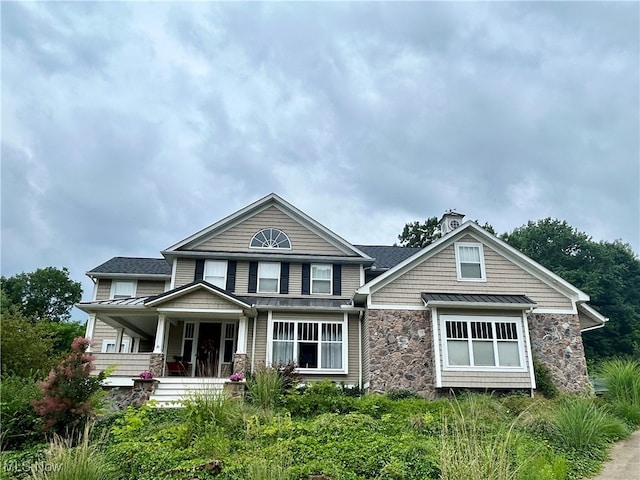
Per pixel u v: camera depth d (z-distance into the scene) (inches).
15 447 377.4
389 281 686.5
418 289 685.9
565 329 677.3
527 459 285.4
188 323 768.9
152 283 903.1
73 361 406.9
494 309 663.1
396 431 390.9
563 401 512.7
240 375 583.8
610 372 561.0
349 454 323.0
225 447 329.1
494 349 645.3
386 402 487.2
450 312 658.8
